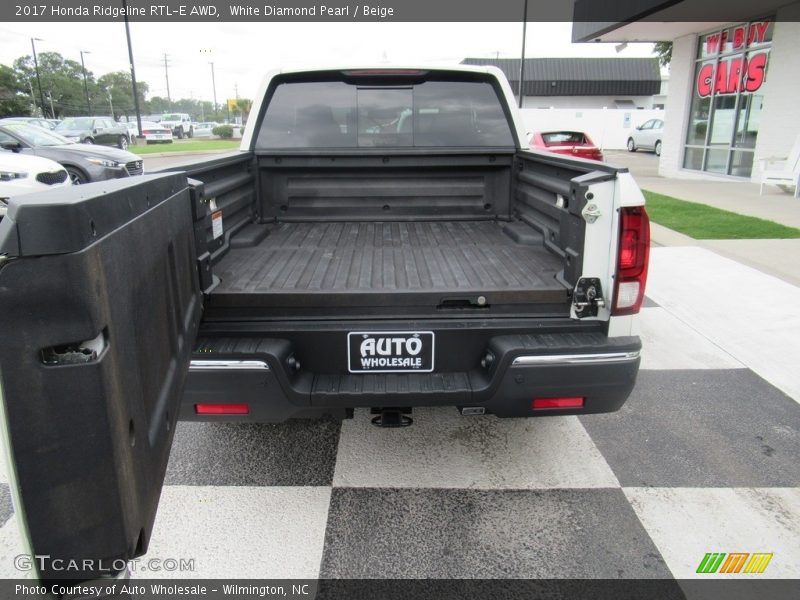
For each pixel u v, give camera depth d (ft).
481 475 9.61
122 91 294.66
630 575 7.42
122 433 3.93
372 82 12.52
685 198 38.58
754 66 45.01
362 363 8.02
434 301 7.95
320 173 13.09
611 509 8.73
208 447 10.48
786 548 7.93
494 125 12.85
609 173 7.70
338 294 7.83
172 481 9.46
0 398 3.37
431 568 7.55
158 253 5.28
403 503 8.88
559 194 9.69
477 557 7.74
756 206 34.83
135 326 4.47
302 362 8.00
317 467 9.86
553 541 8.04
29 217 3.18
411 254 10.39
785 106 41.63
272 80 12.37
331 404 7.73
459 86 12.65
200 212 7.48
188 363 6.50
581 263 7.87
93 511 3.76
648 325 16.35
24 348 3.35
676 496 9.04
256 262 9.72
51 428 3.52
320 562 7.66
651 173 59.57
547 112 111.86
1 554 7.75
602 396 8.02
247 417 7.90
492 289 7.98
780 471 9.73
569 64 156.15
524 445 10.52
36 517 3.63
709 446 10.48
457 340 8.00
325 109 12.64
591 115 111.75
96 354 3.63
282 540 8.08
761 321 16.56
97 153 37.11
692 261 22.56
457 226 12.96
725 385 12.88
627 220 7.61
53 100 234.58
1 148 35.45
